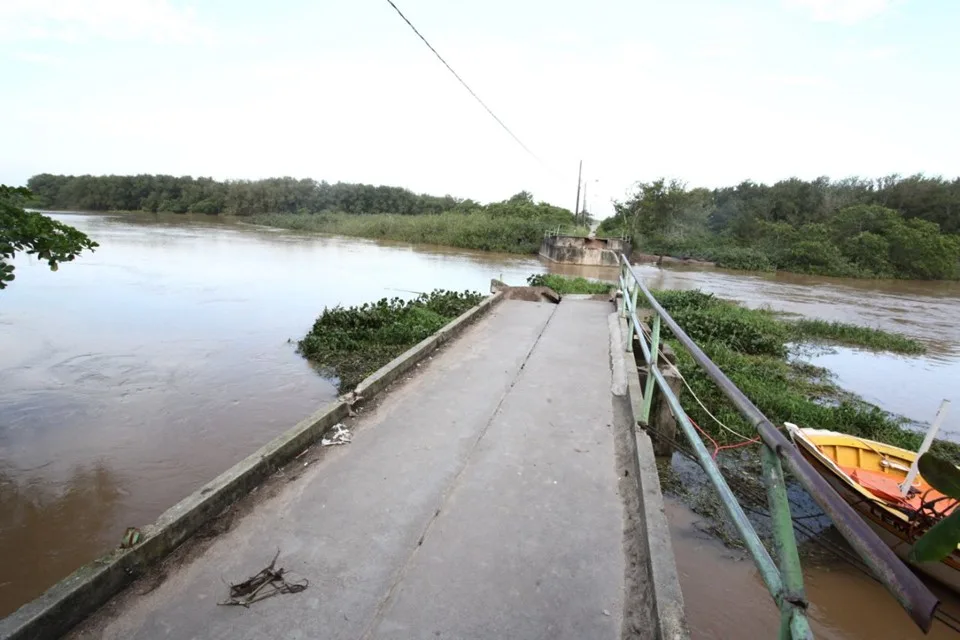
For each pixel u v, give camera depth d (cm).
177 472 580
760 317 1599
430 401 484
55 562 448
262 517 299
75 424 680
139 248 2683
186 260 2314
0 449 613
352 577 256
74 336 1058
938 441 777
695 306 1617
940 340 1593
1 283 567
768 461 164
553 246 3105
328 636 222
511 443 405
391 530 293
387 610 237
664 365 624
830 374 1125
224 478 310
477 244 3694
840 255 3616
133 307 1334
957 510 102
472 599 244
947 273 3578
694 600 412
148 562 254
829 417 767
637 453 369
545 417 458
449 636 224
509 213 5009
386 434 412
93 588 228
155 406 739
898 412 938
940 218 4347
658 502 305
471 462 373
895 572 103
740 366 993
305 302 1501
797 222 4509
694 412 737
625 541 290
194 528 281
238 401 766
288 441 362
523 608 240
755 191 5362
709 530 495
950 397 1035
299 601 240
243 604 237
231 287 1689
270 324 1211
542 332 786
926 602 95
